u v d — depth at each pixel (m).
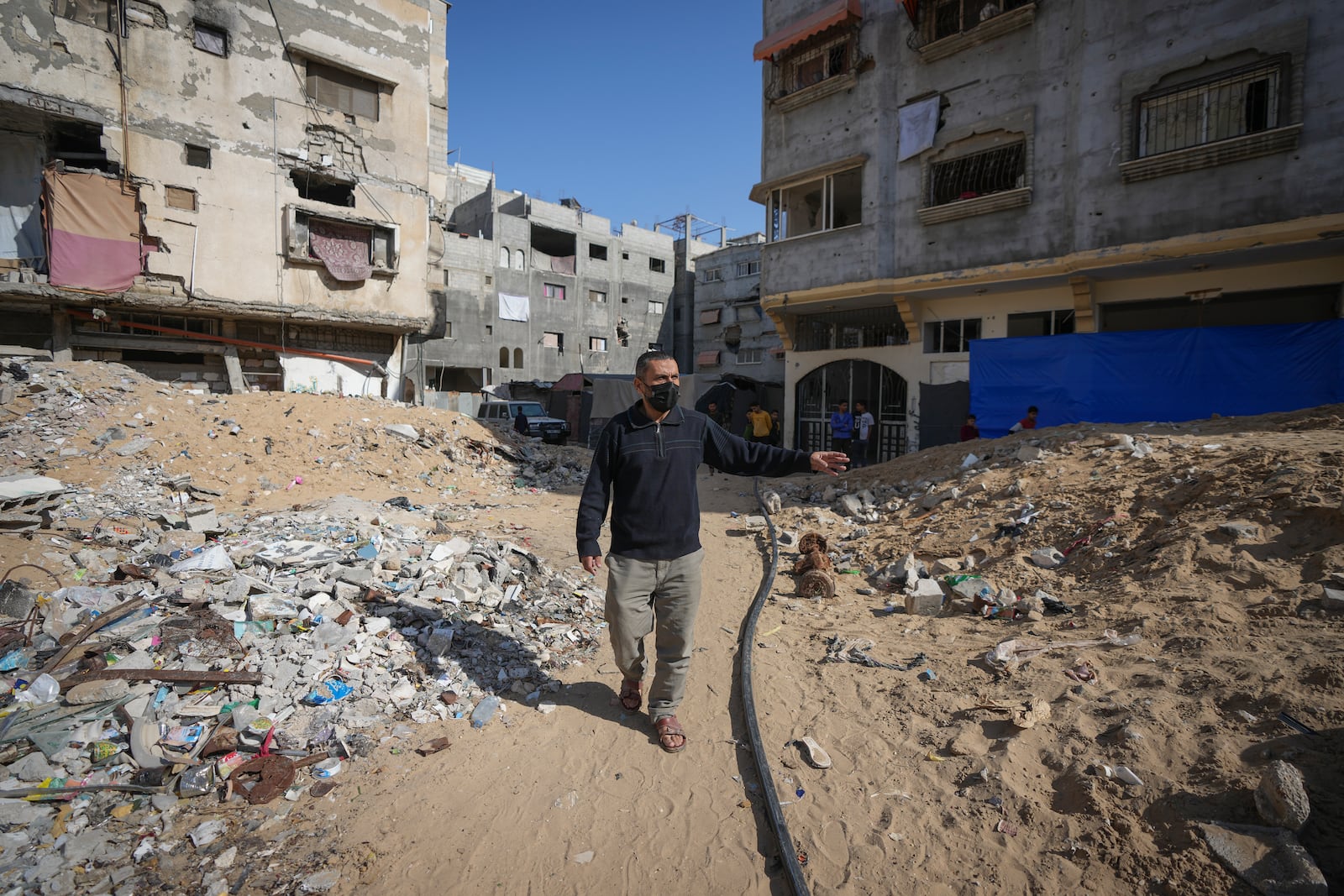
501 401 26.30
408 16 20.50
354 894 2.49
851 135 16.73
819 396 19.22
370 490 10.80
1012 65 14.12
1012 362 14.19
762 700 3.95
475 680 4.11
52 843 2.64
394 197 20.36
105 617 4.13
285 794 3.02
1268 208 10.84
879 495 9.49
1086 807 2.64
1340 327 10.72
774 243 18.42
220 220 17.39
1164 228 11.88
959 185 15.27
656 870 2.65
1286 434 6.76
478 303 38.84
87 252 15.59
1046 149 13.62
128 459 9.62
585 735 3.62
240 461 10.56
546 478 14.16
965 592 5.18
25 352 15.46
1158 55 11.92
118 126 15.87
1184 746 2.79
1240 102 11.23
